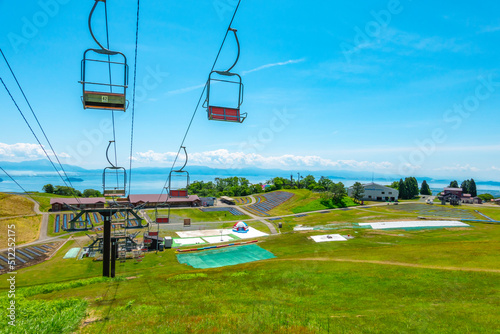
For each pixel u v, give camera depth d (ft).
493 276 95.25
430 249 148.97
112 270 128.06
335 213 352.90
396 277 102.53
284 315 70.03
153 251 201.87
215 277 122.62
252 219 334.44
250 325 62.75
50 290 111.96
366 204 428.97
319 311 73.82
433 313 68.44
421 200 511.40
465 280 93.40
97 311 78.95
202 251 201.77
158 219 142.61
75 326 67.51
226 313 72.64
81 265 170.60
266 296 90.07
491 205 419.74
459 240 196.13
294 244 211.41
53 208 314.76
